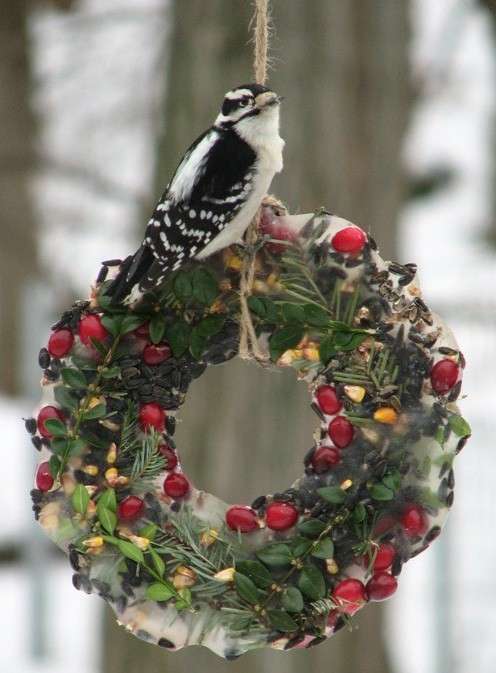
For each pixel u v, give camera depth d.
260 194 6.63
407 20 12.65
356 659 12.79
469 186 26.17
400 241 12.67
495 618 13.14
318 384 6.68
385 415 6.52
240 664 12.16
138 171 18.44
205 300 6.64
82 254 20.36
